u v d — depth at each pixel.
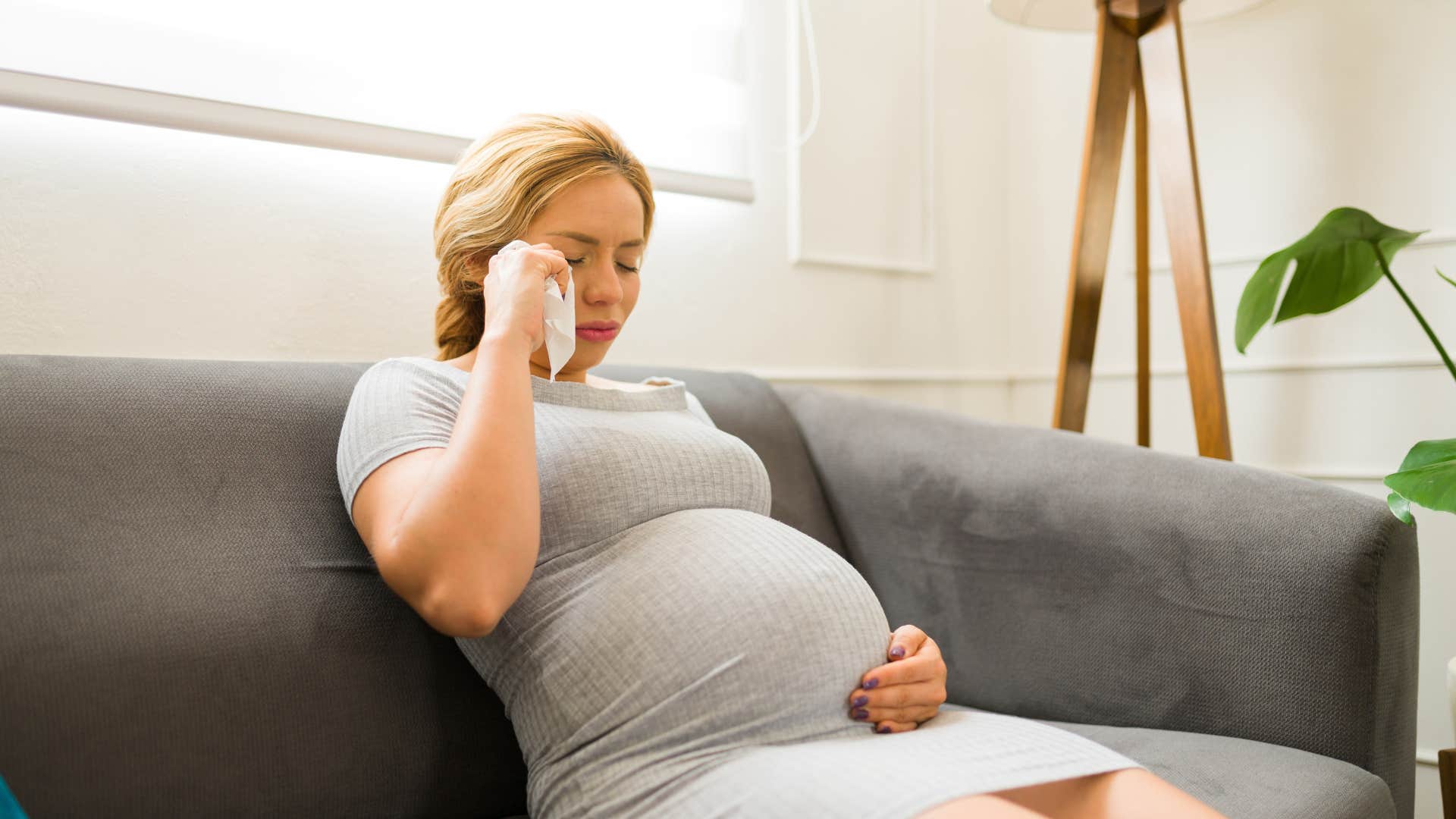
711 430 1.19
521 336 0.97
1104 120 1.89
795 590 0.95
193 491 1.03
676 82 1.81
